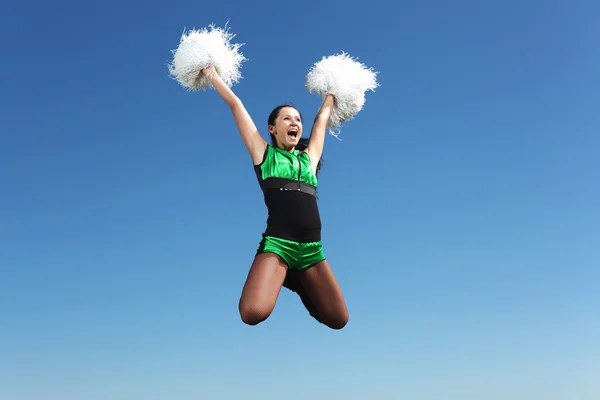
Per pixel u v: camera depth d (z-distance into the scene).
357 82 5.64
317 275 4.95
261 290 4.54
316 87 5.67
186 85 5.30
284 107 5.16
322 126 5.44
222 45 5.24
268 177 4.85
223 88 5.09
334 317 4.97
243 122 5.01
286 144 5.09
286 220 4.75
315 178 5.05
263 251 4.73
